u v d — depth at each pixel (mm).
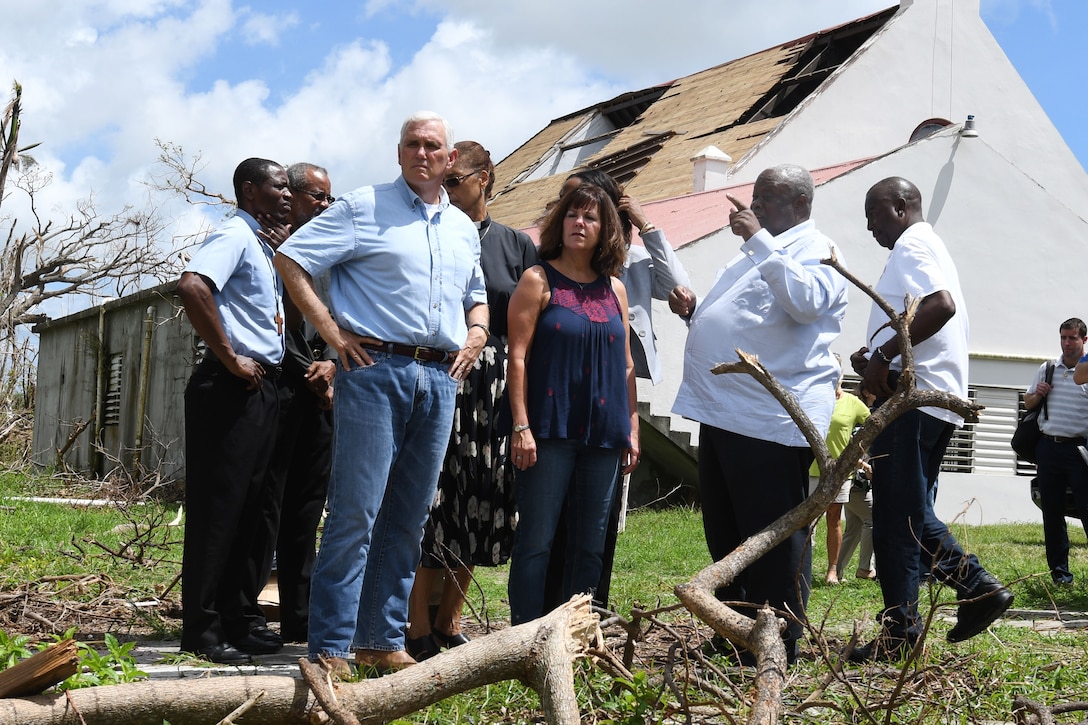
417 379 4312
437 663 3389
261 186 5125
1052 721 3594
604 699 3803
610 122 29234
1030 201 18359
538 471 4797
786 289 4906
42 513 11461
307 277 4277
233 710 3270
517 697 3939
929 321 5301
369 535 4277
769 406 4949
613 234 4934
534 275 4863
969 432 18188
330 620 4203
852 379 16844
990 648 5336
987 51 23578
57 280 26188
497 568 9109
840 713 3977
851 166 17922
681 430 15461
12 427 22141
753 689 3742
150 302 17438
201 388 4891
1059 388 9250
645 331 5785
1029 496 18328
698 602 3594
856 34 24812
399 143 4496
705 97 25812
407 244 4348
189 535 4871
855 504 8773
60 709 3098
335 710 3119
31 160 19859
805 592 4887
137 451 16312
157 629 5625
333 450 4316
